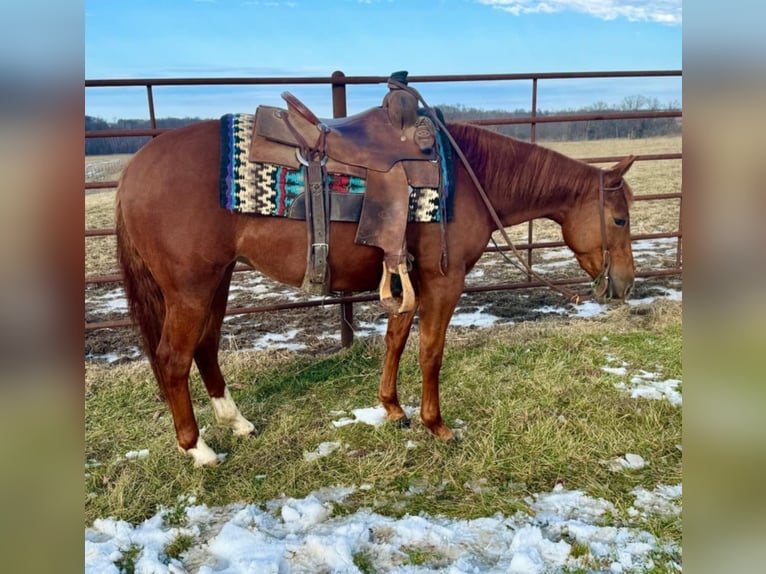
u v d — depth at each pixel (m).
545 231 7.73
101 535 1.96
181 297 2.11
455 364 3.33
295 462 2.35
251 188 2.03
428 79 3.60
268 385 3.11
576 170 2.46
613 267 2.55
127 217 2.08
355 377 3.18
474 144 2.37
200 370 2.46
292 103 2.11
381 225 2.09
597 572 1.76
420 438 2.51
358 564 1.80
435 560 1.82
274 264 2.18
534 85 3.82
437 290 2.30
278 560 1.80
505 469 2.29
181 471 2.27
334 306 4.66
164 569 1.78
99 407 2.87
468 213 2.29
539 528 1.94
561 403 2.82
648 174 11.30
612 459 2.35
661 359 3.34
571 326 3.94
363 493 2.17
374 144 2.14
